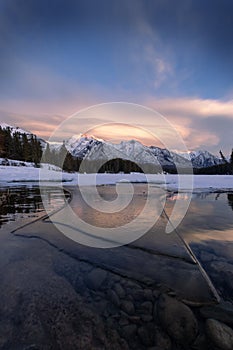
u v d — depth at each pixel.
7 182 18.36
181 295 2.39
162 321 2.06
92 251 3.61
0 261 3.22
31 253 3.52
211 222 5.54
